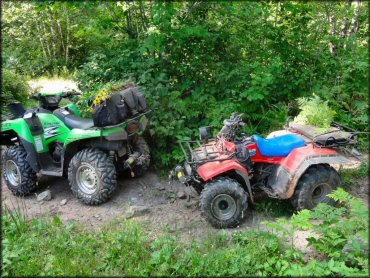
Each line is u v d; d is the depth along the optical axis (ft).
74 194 16.61
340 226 12.27
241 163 14.67
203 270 11.75
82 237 13.46
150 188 17.81
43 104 19.04
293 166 14.51
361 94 20.77
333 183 14.78
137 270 11.80
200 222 14.84
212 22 22.13
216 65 21.43
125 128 16.34
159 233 14.08
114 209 16.10
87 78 21.63
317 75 22.36
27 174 17.35
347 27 24.47
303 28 21.65
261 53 21.57
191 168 14.89
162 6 19.34
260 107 21.01
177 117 19.39
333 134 15.06
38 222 14.34
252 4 21.13
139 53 20.94
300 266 11.47
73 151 17.30
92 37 22.17
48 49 46.93
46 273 11.79
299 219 12.10
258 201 16.01
